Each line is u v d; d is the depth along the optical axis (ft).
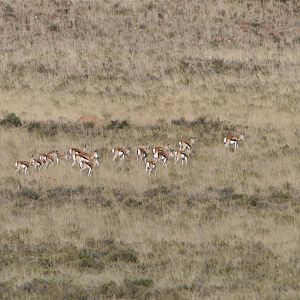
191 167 357.82
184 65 534.37
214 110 460.14
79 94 481.87
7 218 284.61
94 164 352.90
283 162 365.40
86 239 265.75
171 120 437.99
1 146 380.58
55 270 238.27
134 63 536.83
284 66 540.11
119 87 494.18
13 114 423.64
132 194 318.45
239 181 337.52
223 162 366.02
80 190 321.73
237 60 547.90
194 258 249.75
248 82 506.89
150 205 302.25
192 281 231.09
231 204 306.35
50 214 289.33
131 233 271.69
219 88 495.41
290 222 286.87
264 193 324.19
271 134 412.98
